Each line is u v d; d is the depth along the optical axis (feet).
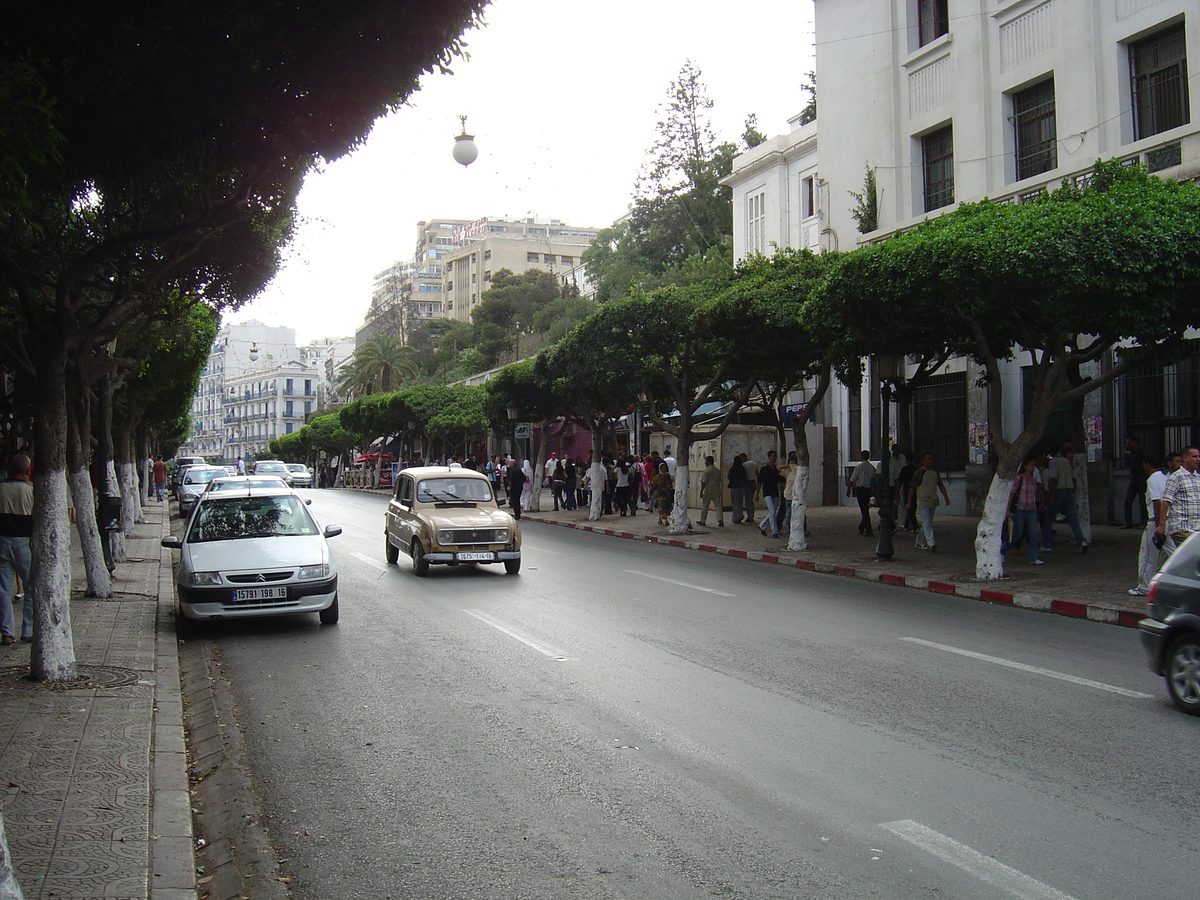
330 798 18.81
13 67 18.88
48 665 27.91
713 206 179.73
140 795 18.43
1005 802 17.85
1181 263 39.93
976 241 41.75
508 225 461.78
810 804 17.84
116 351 51.67
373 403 195.11
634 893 14.30
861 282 47.67
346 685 28.14
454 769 20.31
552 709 24.93
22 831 16.57
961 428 82.89
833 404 101.09
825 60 92.22
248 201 36.19
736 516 86.69
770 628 36.78
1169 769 19.72
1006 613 41.29
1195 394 62.13
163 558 63.72
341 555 65.00
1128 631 36.81
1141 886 14.28
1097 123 64.85
